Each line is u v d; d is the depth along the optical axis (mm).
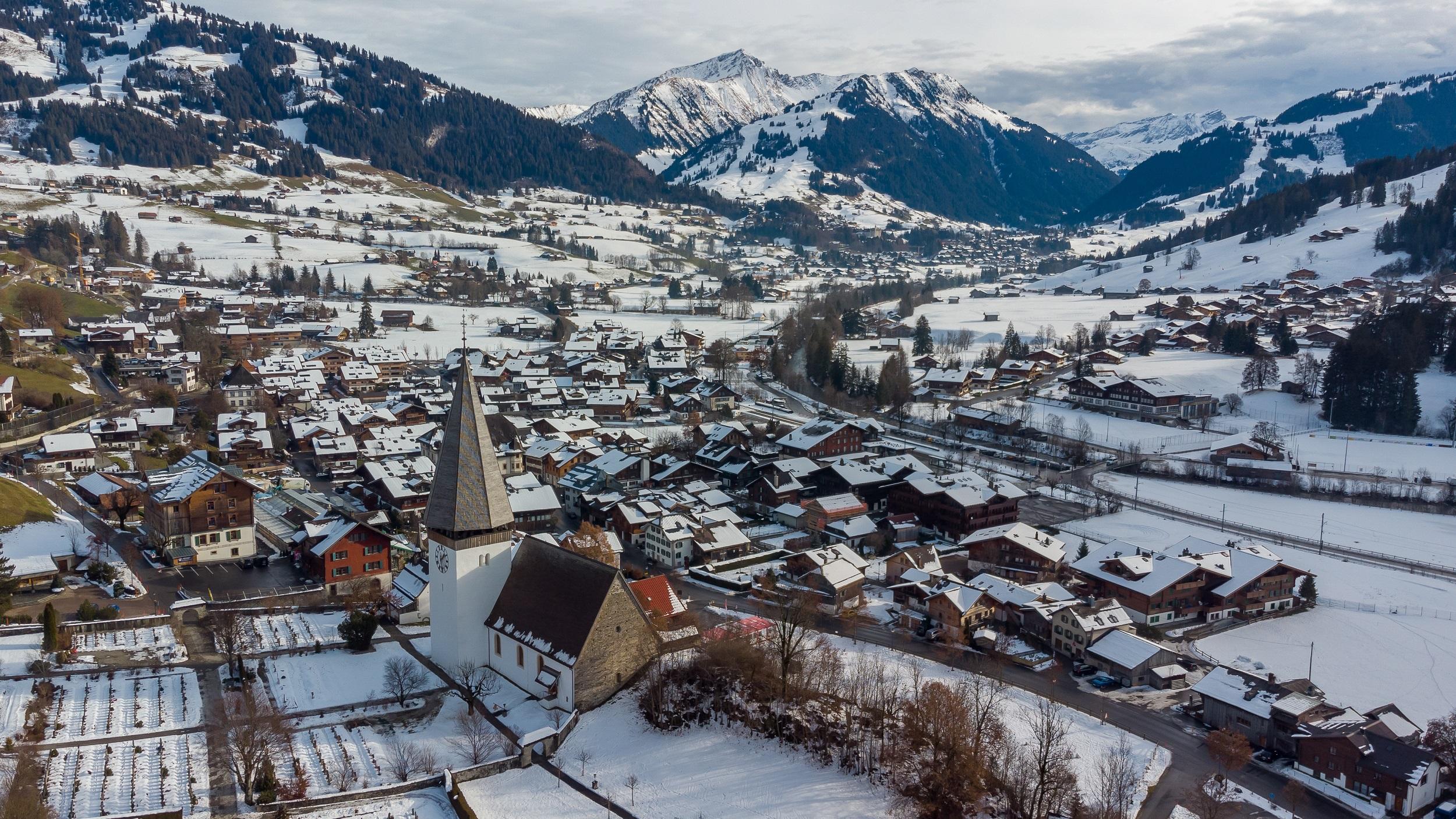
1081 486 175000
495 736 77875
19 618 94875
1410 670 103250
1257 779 80688
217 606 105750
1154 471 184500
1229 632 114312
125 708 79312
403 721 79875
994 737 79625
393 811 67875
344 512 130875
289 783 69875
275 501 152625
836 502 153250
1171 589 117500
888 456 186750
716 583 127625
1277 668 103812
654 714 81375
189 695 82438
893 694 83438
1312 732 82438
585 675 81438
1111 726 89062
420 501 150875
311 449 191625
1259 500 167500
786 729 79938
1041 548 132750
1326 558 138625
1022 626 112125
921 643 108812
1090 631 103812
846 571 121438
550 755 76375
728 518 144750
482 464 86750
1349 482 172500
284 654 92062
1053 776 72188
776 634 91438
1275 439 198875
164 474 137125
